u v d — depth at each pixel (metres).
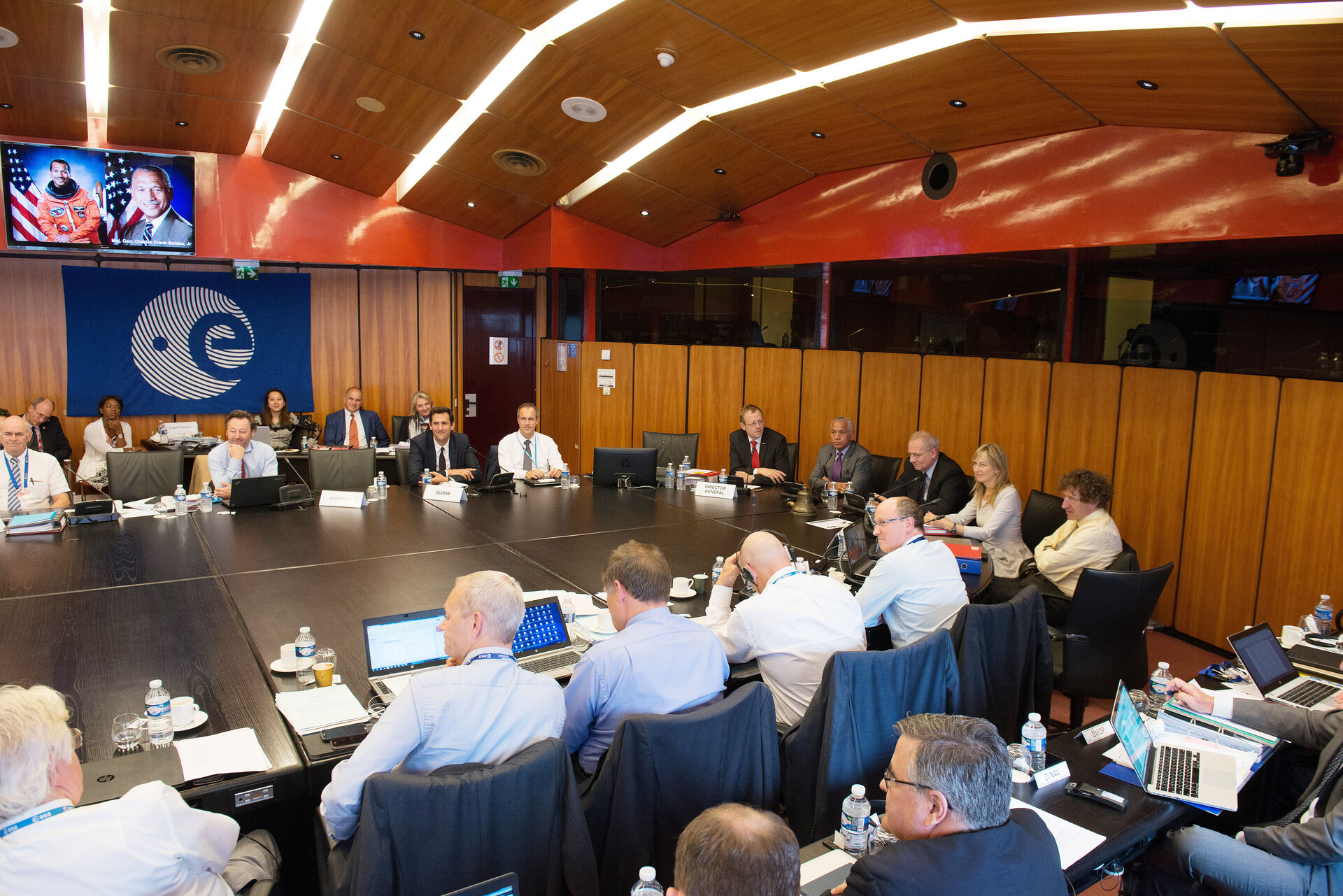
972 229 5.72
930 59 4.25
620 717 2.28
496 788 1.73
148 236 7.12
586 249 7.99
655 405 8.25
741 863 1.27
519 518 4.79
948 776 1.58
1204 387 4.63
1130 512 5.08
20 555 3.82
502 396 9.62
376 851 1.63
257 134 7.64
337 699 2.40
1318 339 4.17
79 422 7.82
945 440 6.21
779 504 5.36
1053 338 5.62
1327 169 3.95
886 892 1.48
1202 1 3.02
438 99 5.70
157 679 2.52
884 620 3.23
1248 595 4.46
